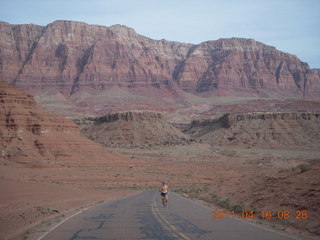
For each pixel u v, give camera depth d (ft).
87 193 160.97
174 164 411.95
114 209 90.79
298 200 73.31
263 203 82.43
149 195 157.48
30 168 288.71
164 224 63.16
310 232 55.77
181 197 141.49
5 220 66.69
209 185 169.89
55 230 57.67
